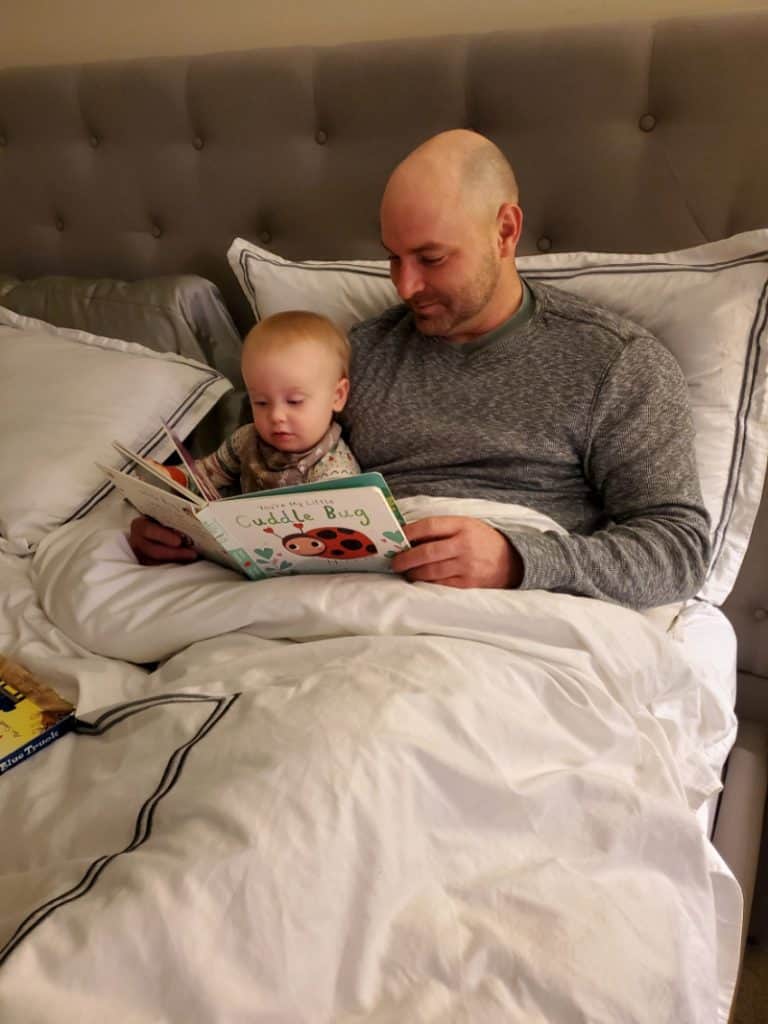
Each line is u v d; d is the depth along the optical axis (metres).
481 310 1.13
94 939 0.53
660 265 1.22
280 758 0.65
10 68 1.77
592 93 1.30
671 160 1.28
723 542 1.20
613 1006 0.59
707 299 1.17
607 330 1.11
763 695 1.42
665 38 1.24
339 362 1.19
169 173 1.67
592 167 1.34
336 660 0.81
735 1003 1.32
